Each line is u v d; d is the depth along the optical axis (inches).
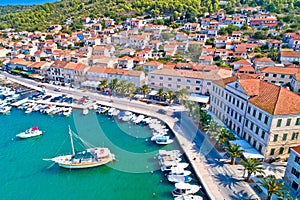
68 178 1903.3
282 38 5782.5
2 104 3412.9
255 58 4308.6
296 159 1583.4
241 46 5073.8
